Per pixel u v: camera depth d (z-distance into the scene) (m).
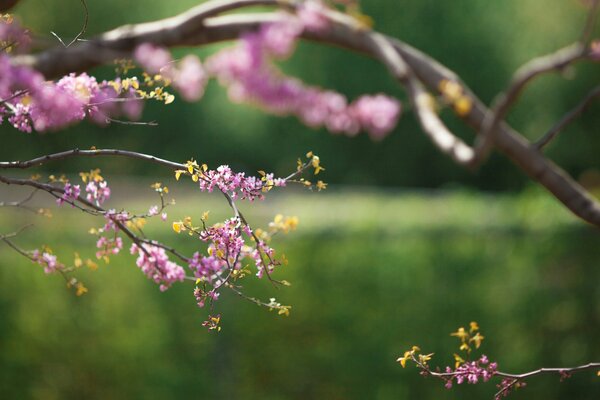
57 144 23.58
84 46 4.86
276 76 8.61
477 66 22.98
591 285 8.49
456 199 9.26
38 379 7.76
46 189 2.45
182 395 7.88
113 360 7.81
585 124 21.56
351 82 23.34
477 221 8.71
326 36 5.78
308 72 23.39
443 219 8.84
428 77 5.60
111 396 7.82
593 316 8.48
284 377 8.09
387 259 8.34
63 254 7.65
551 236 8.59
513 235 8.62
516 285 8.50
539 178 4.27
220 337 7.97
